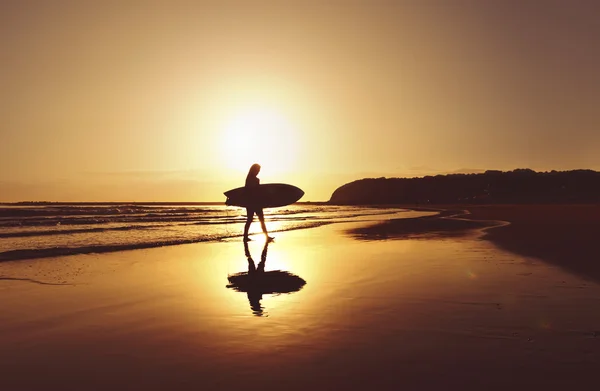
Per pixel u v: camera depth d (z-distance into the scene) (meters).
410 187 134.62
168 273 9.82
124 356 4.75
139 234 18.38
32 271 9.75
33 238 16.19
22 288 8.12
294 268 10.48
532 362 4.47
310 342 5.20
